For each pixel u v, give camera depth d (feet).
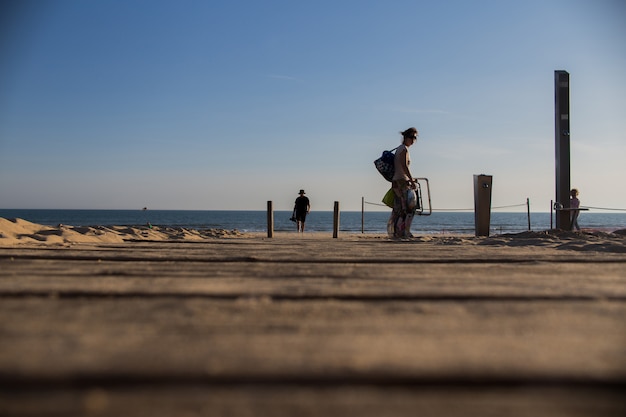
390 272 12.19
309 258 15.44
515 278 11.18
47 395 4.30
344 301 8.26
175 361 5.03
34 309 7.34
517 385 4.65
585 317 7.13
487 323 6.73
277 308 7.59
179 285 9.66
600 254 17.42
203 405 4.16
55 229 26.03
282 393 4.40
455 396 4.42
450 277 11.29
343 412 4.08
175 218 407.64
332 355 5.27
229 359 5.12
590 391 4.57
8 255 14.96
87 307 7.52
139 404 4.15
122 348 5.43
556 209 35.01
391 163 34.32
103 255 15.46
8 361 4.96
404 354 5.32
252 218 405.59
